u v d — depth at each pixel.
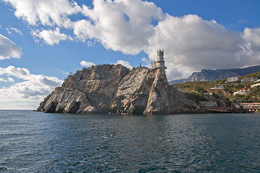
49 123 76.44
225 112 190.00
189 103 190.00
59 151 30.00
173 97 180.88
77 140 38.72
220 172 21.06
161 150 30.00
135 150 30.08
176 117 111.88
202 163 23.92
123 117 113.12
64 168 22.45
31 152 29.53
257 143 35.19
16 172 21.31
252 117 114.00
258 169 21.94
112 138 40.50
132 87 173.12
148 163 23.95
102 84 183.75
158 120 88.31
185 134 45.31
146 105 164.38
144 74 173.62
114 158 26.05
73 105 176.38
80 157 26.66
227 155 27.31
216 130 52.47
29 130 55.06
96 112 172.50
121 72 189.88
